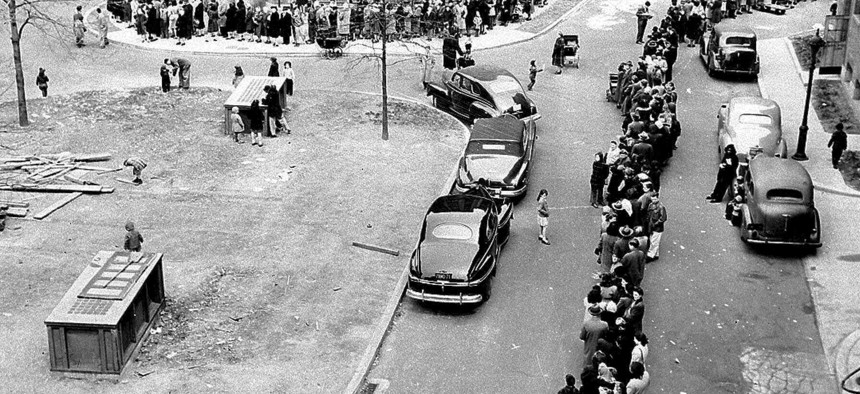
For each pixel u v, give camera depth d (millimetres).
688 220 28125
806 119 31250
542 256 25938
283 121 34000
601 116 36719
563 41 41438
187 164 31406
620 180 27578
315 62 43094
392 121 35812
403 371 20766
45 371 20156
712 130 35219
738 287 24391
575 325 22625
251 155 32281
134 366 20406
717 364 21141
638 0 53625
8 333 21484
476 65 39500
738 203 27391
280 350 21234
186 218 27516
